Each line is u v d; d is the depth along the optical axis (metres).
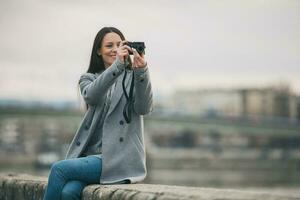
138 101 5.30
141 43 5.23
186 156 114.88
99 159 5.23
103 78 5.21
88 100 5.35
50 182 5.09
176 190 4.29
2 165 109.69
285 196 3.84
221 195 3.92
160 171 111.31
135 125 5.38
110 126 5.32
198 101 182.75
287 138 134.50
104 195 4.71
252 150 130.62
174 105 183.12
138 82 5.23
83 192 5.04
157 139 144.38
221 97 182.25
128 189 4.51
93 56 5.66
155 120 106.88
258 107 175.62
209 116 111.56
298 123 119.69
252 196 3.86
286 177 113.06
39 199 5.91
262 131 116.56
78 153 5.38
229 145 136.12
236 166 117.31
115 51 5.58
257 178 108.88
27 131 126.12
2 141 125.56
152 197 4.19
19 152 122.50
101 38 5.61
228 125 112.38
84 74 5.59
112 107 5.32
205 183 106.19
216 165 114.94
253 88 178.00
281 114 173.50
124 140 5.30
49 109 94.94
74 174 5.10
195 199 3.91
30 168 110.75
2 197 6.63
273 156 127.25
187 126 109.50
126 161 5.26
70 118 95.50
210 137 137.62
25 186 6.16
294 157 124.31
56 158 111.88
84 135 5.43
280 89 175.00
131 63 5.45
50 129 120.81
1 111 92.31
